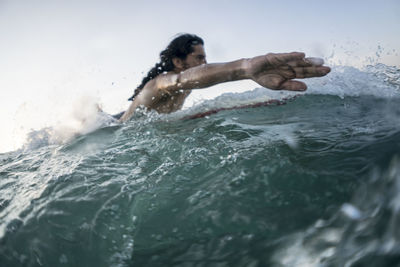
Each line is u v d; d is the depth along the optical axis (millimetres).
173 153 1190
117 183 1013
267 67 1160
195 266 654
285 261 590
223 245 687
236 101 1849
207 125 1483
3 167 1433
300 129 1201
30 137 1873
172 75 1646
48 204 942
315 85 1745
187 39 2154
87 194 970
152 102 1868
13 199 1040
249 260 625
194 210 817
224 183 891
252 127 1341
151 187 965
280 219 700
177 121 1673
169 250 722
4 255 782
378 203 618
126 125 1757
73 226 846
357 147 899
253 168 917
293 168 857
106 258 754
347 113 1316
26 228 858
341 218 631
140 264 709
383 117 1160
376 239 534
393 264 469
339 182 741
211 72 1326
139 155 1228
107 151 1317
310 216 677
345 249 553
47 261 768
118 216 866
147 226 815
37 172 1246
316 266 549
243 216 744
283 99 1744
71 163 1241
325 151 924
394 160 738
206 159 1072
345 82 1688
